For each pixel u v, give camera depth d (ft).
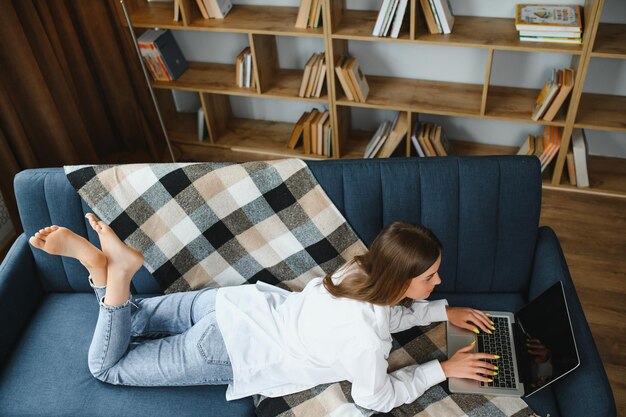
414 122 9.99
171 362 5.93
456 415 5.48
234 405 5.79
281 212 6.58
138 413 5.78
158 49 10.21
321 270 6.69
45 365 6.26
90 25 9.53
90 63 10.06
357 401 5.45
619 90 9.37
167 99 11.47
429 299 6.68
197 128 11.62
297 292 6.31
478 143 10.55
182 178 6.55
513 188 6.23
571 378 5.27
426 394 5.69
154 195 6.55
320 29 9.26
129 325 6.05
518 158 6.27
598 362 5.26
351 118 10.99
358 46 10.13
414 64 10.07
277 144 11.00
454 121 10.43
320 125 10.21
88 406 5.88
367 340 5.21
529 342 5.81
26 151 8.86
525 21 8.45
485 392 5.61
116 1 9.87
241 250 6.73
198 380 5.96
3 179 8.80
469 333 6.16
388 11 8.66
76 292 7.16
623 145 9.92
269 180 6.55
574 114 8.84
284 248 6.68
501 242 6.44
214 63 11.16
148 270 6.71
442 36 8.85
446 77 10.07
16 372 6.21
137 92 10.63
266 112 11.56
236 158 11.02
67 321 6.72
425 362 6.00
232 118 11.72
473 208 6.31
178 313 6.47
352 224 6.59
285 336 5.77
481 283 6.67
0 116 8.46
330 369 5.65
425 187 6.34
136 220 6.57
